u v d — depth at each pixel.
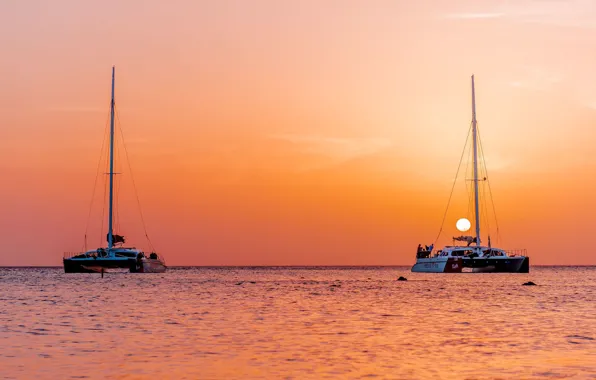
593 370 28.50
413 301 69.25
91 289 92.69
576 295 79.94
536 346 35.19
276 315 52.38
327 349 34.03
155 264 161.75
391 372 27.95
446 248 159.88
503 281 122.62
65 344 35.53
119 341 36.78
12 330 41.59
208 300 70.12
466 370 28.42
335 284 112.31
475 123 159.25
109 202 147.88
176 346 34.97
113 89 150.75
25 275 170.00
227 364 29.73
